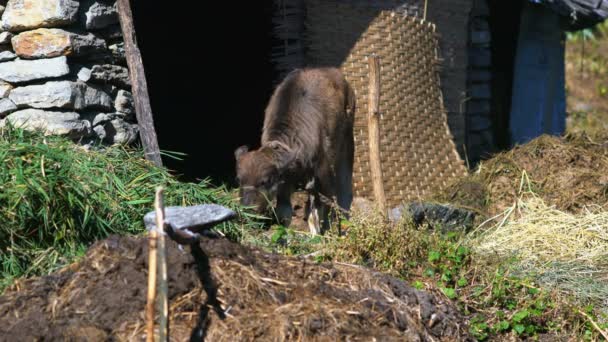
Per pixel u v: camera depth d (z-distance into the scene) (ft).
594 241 28.78
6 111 27.91
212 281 17.62
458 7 43.80
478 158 47.85
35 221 21.08
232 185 37.58
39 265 20.35
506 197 34.40
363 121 37.50
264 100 45.14
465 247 25.99
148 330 15.44
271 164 27.58
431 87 41.24
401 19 39.52
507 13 50.57
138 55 28.86
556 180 34.50
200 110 47.06
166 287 15.79
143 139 28.32
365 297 18.84
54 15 27.58
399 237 24.00
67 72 27.66
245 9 45.83
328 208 30.32
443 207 31.58
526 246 28.43
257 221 27.58
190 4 47.39
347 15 37.58
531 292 23.91
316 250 24.26
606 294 24.73
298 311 17.52
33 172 21.42
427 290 21.75
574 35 81.46
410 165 38.73
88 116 28.40
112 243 18.15
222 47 47.01
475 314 23.00
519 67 50.03
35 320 16.78
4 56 28.27
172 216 18.52
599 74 76.38
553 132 50.72
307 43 36.70
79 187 21.83
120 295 17.06
